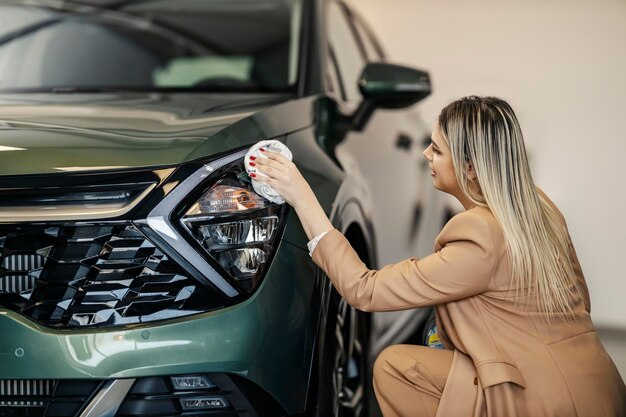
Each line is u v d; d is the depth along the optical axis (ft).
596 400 6.62
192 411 6.73
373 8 22.08
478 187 7.07
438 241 6.96
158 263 6.66
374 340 10.10
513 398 6.56
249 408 6.78
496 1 21.36
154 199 6.67
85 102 8.63
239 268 6.77
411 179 11.07
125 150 6.87
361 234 8.77
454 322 6.85
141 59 10.53
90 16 10.99
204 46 10.61
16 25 10.75
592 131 18.60
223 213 6.77
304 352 7.03
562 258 6.94
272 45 10.35
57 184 6.71
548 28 20.63
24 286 6.75
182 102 8.60
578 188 17.51
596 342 6.92
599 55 20.12
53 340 6.61
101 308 6.67
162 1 11.32
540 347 6.68
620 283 15.35
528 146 18.56
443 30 21.48
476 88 21.04
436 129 7.16
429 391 7.09
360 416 9.20
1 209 6.75
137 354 6.57
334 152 8.57
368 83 9.83
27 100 8.79
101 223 6.63
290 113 8.30
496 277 6.72
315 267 7.23
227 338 6.66
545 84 20.27
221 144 7.02
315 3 10.89
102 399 6.61
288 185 6.98
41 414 6.78
